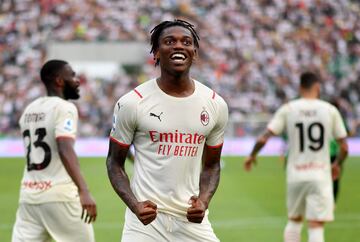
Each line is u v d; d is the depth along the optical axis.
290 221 17.55
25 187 12.77
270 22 83.56
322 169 16.92
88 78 70.38
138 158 10.27
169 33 9.86
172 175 10.08
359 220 25.33
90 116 64.19
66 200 12.59
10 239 21.33
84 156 54.00
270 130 17.44
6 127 62.78
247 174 41.25
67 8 82.12
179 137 10.02
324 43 81.62
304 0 86.94
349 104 71.06
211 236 10.42
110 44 69.62
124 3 84.00
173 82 9.98
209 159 10.59
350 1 87.81
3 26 79.56
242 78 73.94
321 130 16.94
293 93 72.19
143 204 9.76
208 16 84.00
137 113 9.95
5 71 73.00
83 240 12.76
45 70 13.05
